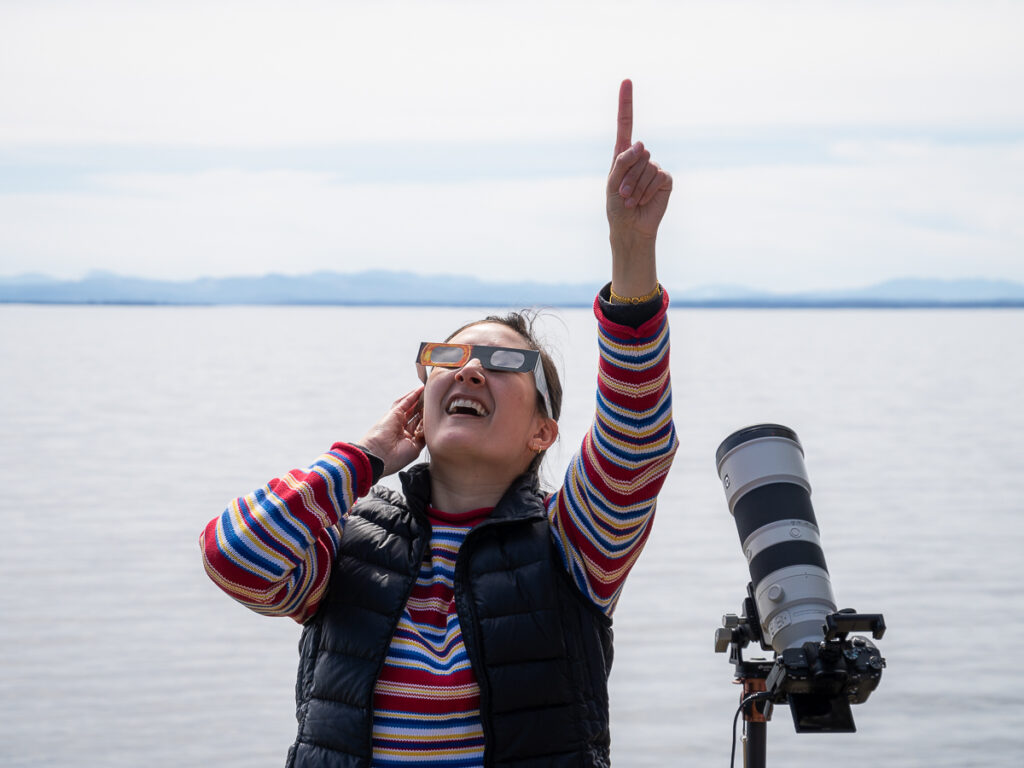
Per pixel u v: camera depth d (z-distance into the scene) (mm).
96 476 13867
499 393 2012
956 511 11664
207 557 1896
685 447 16656
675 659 6930
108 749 5539
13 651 6980
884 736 5859
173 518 11141
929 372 36344
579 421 16938
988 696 6344
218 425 19688
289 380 30938
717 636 2457
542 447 2100
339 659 1895
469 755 1855
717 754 5559
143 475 13961
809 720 2088
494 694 1839
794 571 2305
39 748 5551
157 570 8984
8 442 17203
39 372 34312
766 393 26938
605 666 1997
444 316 134125
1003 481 13703
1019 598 8234
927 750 5676
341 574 1960
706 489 12812
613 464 1918
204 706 6129
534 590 1902
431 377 2061
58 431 18750
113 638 7262
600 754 1901
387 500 2074
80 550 9664
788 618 2258
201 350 48688
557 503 2029
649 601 8148
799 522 2377
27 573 8867
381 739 1857
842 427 19812
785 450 2457
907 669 6770
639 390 1889
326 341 58625
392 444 2088
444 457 2014
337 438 17734
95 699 6203
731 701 6258
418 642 1898
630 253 1881
